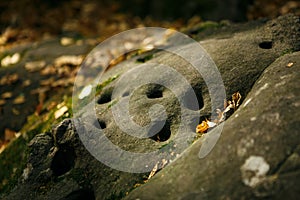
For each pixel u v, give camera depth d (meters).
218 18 3.42
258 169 1.65
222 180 1.66
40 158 1.96
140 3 4.13
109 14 4.05
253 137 1.69
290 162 1.63
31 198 1.91
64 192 1.89
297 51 2.00
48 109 2.30
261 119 1.71
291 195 1.60
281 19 2.14
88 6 4.18
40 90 2.53
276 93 1.76
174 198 1.69
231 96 1.91
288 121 1.69
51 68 2.64
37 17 3.86
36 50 2.79
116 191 1.84
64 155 1.96
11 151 2.14
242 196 1.63
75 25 3.82
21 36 3.49
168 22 3.76
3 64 2.70
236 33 2.23
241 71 1.94
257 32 2.14
